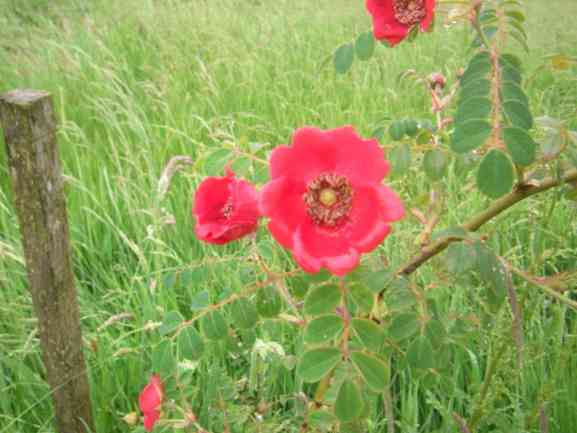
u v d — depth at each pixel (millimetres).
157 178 684
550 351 442
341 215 228
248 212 252
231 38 996
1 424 448
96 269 583
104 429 449
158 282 513
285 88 888
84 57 936
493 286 241
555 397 411
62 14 1158
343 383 234
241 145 289
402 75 385
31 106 339
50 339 394
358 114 773
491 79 237
